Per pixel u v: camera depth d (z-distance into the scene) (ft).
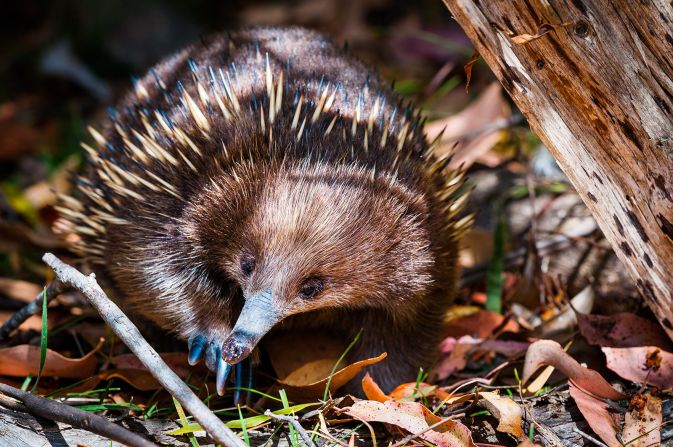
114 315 11.12
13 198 21.50
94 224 13.93
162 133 13.09
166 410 13.00
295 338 14.58
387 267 12.13
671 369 12.83
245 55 14.10
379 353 14.02
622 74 11.16
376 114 12.80
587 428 12.22
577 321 14.37
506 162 20.03
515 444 12.00
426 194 12.74
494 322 15.87
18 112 27.45
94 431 10.59
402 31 30.04
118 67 29.81
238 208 11.96
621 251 12.41
